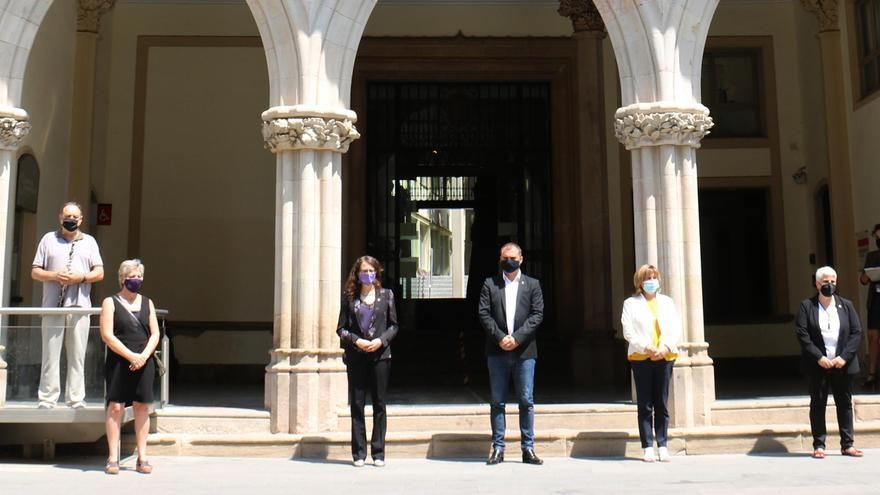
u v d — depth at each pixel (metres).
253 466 6.93
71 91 12.02
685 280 8.05
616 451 7.39
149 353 6.70
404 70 13.67
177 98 13.41
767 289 13.78
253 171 13.39
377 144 14.00
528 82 14.09
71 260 7.30
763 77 13.83
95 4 12.26
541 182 14.14
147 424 6.74
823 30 12.30
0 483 6.14
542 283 13.99
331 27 8.02
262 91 13.48
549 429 7.64
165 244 13.19
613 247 13.39
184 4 13.49
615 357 12.73
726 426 7.75
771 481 6.09
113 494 5.71
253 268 13.24
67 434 7.43
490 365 6.97
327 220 7.89
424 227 14.09
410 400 9.82
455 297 14.09
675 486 5.93
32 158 10.66
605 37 13.51
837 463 6.87
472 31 13.76
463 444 7.38
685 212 8.09
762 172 13.68
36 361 7.11
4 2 8.16
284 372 7.66
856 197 11.80
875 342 9.76
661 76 8.10
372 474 6.51
